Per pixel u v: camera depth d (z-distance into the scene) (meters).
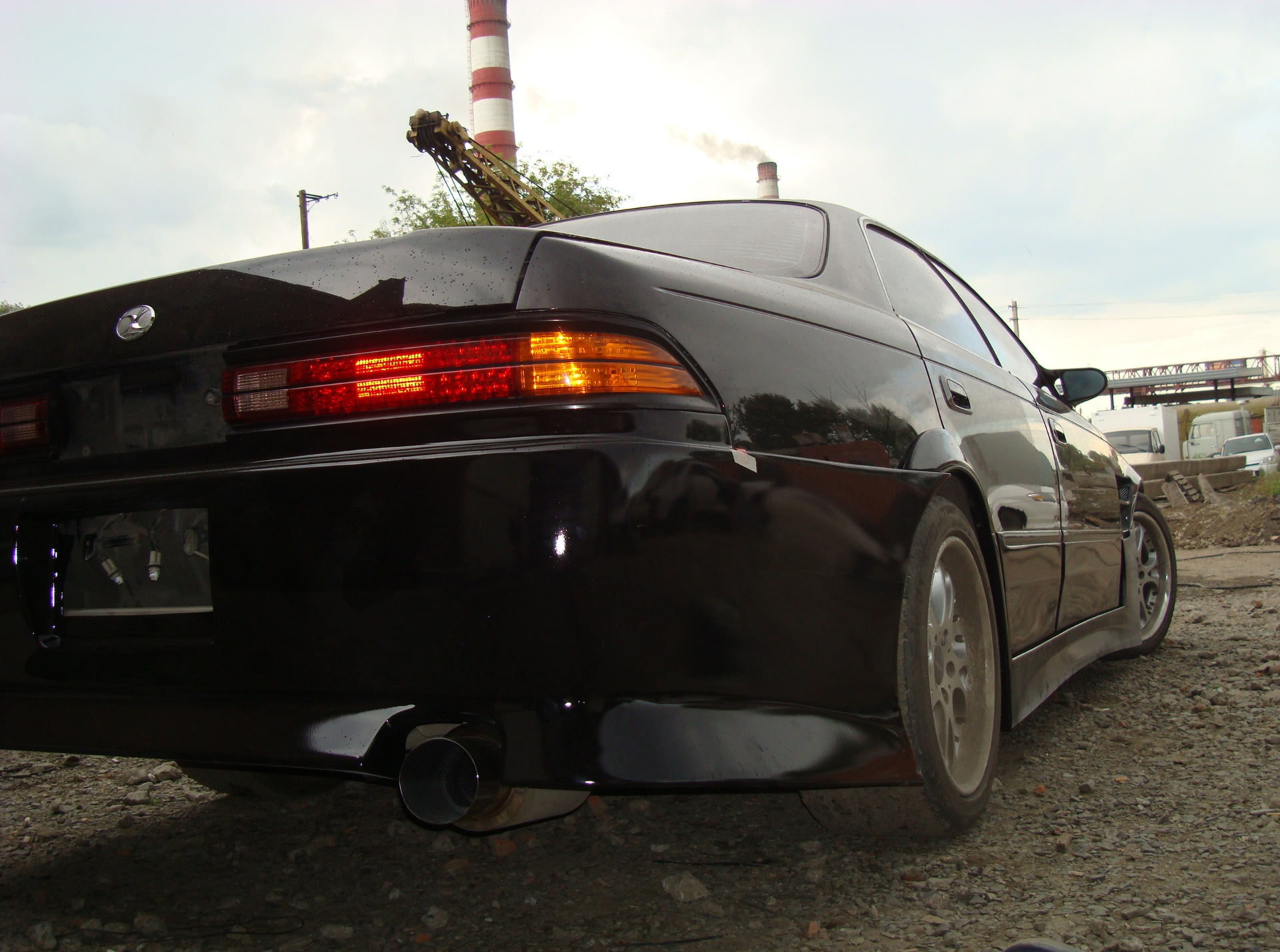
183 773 2.81
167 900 2.02
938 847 2.12
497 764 1.53
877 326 2.23
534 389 1.50
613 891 1.99
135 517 1.81
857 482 1.89
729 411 1.67
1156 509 4.16
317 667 1.59
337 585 1.56
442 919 1.87
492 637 1.48
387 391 1.55
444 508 1.50
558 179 38.62
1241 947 1.64
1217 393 65.25
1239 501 13.98
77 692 1.80
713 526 1.58
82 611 1.85
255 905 1.99
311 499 1.58
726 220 2.59
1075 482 3.25
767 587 1.66
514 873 2.11
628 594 1.49
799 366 1.87
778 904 1.89
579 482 1.46
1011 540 2.55
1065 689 3.60
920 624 2.00
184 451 1.71
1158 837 2.13
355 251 1.67
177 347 1.73
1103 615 3.54
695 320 1.68
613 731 1.50
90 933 1.86
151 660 1.72
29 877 2.15
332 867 2.19
